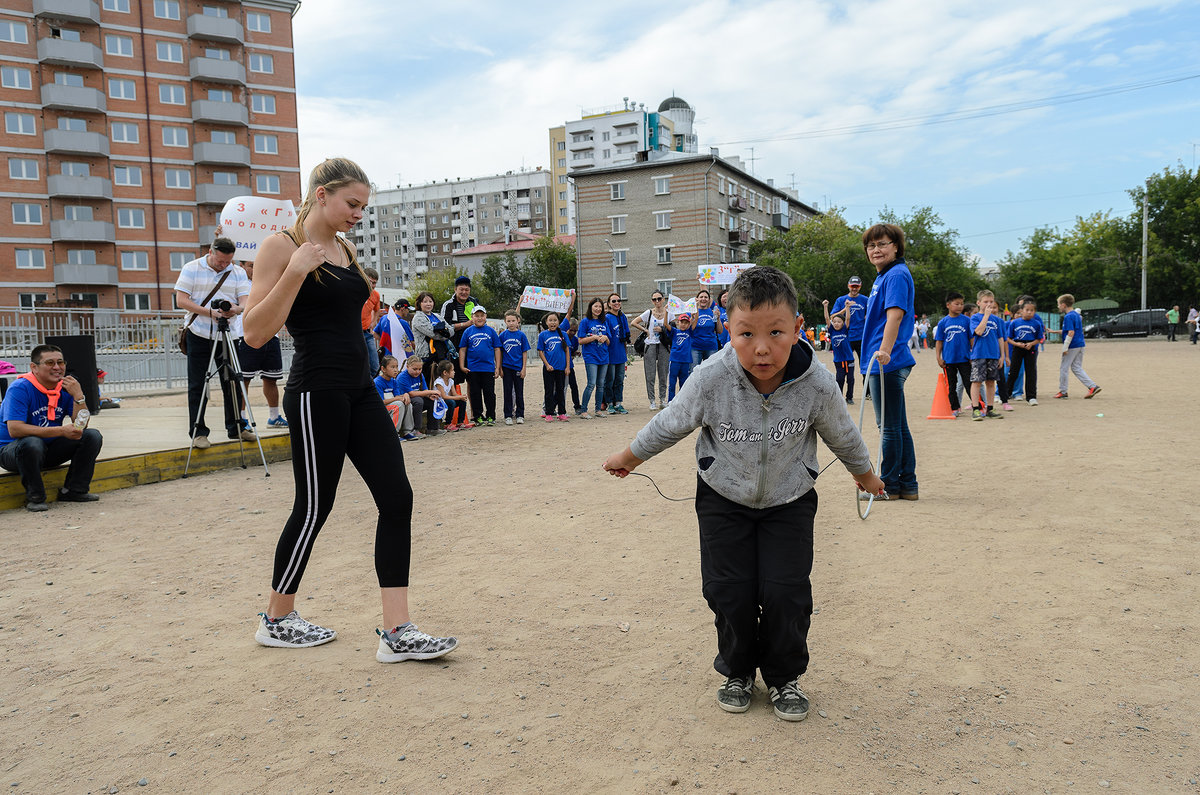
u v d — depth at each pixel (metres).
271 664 3.14
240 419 7.95
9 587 4.17
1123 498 5.57
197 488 6.91
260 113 54.78
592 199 60.81
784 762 2.36
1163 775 2.26
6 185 47.69
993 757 2.37
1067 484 6.11
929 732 2.52
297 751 2.46
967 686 2.83
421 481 7.18
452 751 2.46
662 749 2.45
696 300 13.91
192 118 52.25
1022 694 2.77
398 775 2.32
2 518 5.80
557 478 7.17
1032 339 12.16
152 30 50.91
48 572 4.44
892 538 4.76
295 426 3.15
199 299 7.66
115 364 16.98
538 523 5.44
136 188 51.09
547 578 4.21
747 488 2.61
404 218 126.75
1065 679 2.87
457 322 12.05
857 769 2.31
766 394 2.55
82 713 2.74
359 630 3.52
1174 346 32.69
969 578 3.99
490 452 8.98
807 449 2.66
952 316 11.11
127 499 6.46
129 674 3.06
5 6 46.97
